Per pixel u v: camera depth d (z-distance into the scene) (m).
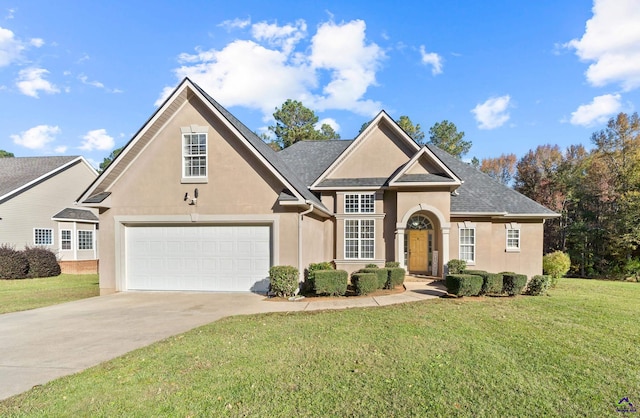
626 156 36.59
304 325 8.88
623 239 30.42
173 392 5.15
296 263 13.86
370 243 18.36
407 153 18.67
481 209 18.33
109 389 5.28
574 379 5.64
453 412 4.57
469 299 12.52
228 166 14.36
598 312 10.54
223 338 7.83
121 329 8.97
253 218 14.16
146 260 14.95
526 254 19.41
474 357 6.55
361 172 18.94
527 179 46.81
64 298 14.23
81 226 30.52
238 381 5.50
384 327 8.62
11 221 25.78
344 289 13.20
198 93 14.05
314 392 5.11
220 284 14.57
